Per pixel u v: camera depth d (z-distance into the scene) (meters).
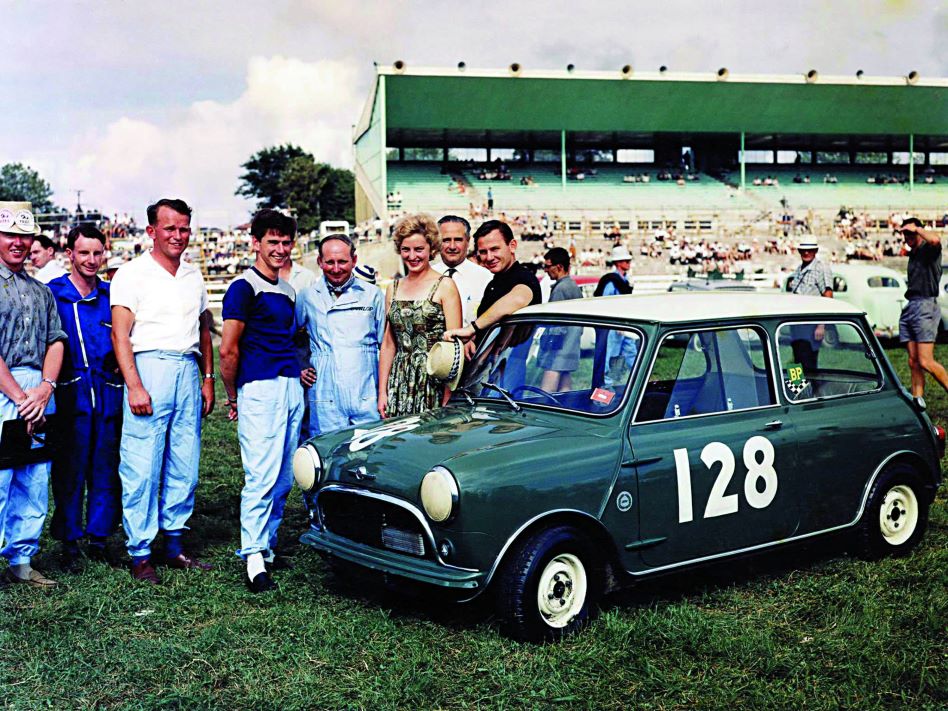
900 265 39.25
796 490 5.20
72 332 5.75
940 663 4.22
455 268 6.78
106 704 3.91
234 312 5.29
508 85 41.41
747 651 4.30
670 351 4.92
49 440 5.46
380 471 4.61
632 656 4.25
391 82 40.25
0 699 3.93
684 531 4.79
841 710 3.82
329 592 5.21
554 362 5.20
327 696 3.93
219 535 6.50
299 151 87.62
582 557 4.54
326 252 5.88
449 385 5.59
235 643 4.48
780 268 38.38
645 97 43.16
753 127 45.56
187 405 5.61
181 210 5.46
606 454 4.59
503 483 4.30
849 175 49.28
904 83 44.00
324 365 5.98
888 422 5.64
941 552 5.66
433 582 4.27
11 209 5.21
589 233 41.12
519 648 4.34
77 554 5.86
